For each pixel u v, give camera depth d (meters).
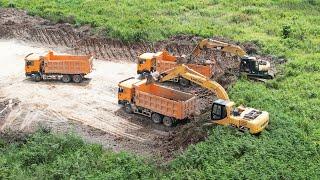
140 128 35.53
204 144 29.92
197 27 56.38
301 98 38.84
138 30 53.59
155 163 29.53
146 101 36.16
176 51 51.00
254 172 26.77
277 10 65.31
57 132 34.28
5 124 35.75
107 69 46.94
